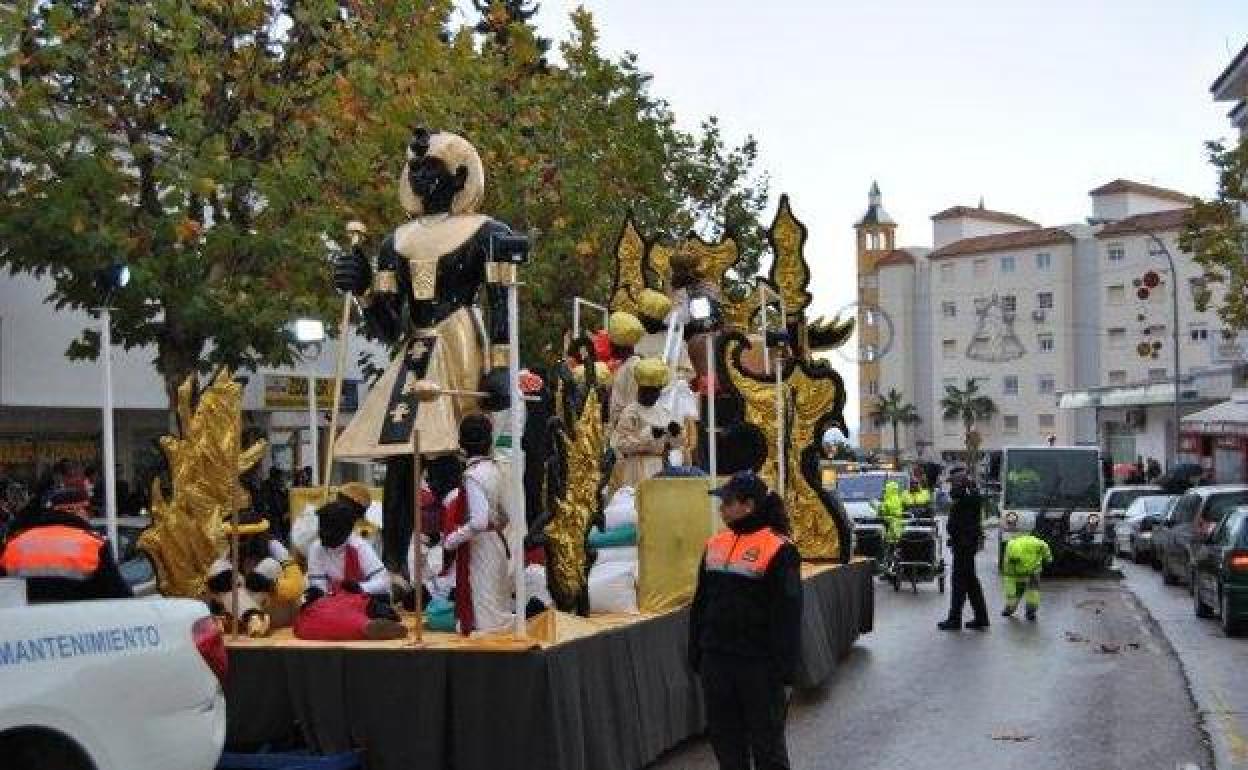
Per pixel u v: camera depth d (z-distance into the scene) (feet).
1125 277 263.49
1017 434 278.67
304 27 56.44
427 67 60.80
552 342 78.38
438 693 25.94
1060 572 93.45
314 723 26.58
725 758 25.45
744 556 25.22
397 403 33.45
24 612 17.44
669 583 33.32
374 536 36.45
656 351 49.42
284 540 41.78
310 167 54.03
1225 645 54.49
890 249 309.63
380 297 34.71
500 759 25.49
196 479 30.66
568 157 77.87
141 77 52.49
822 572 44.96
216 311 52.49
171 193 50.72
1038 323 275.59
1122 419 208.23
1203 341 249.75
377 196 58.08
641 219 89.45
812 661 40.73
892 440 296.92
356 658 26.50
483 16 97.35
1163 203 283.18
